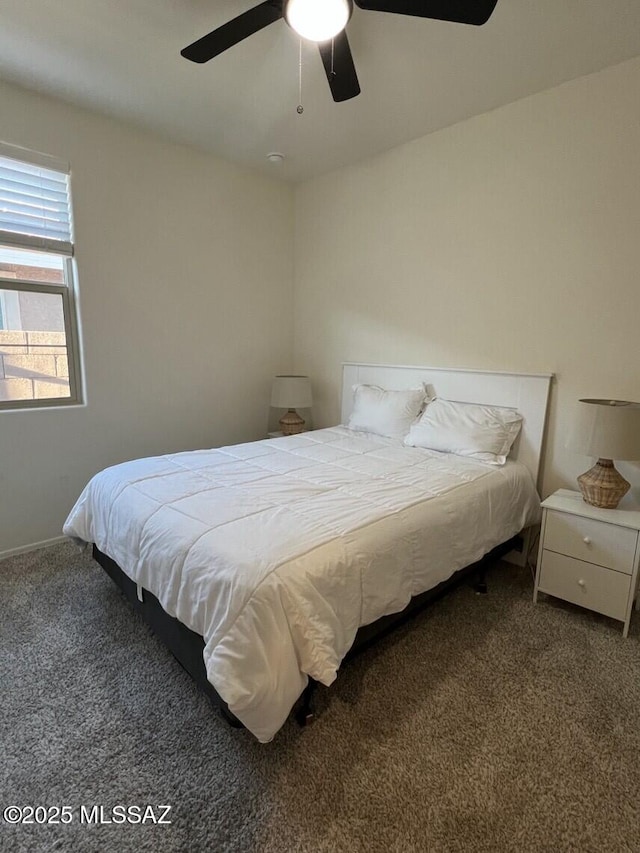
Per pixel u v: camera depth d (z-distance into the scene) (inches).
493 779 52.1
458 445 101.5
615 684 67.3
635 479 89.3
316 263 148.5
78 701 62.6
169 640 65.3
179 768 52.9
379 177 127.0
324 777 52.1
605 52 80.7
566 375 97.7
